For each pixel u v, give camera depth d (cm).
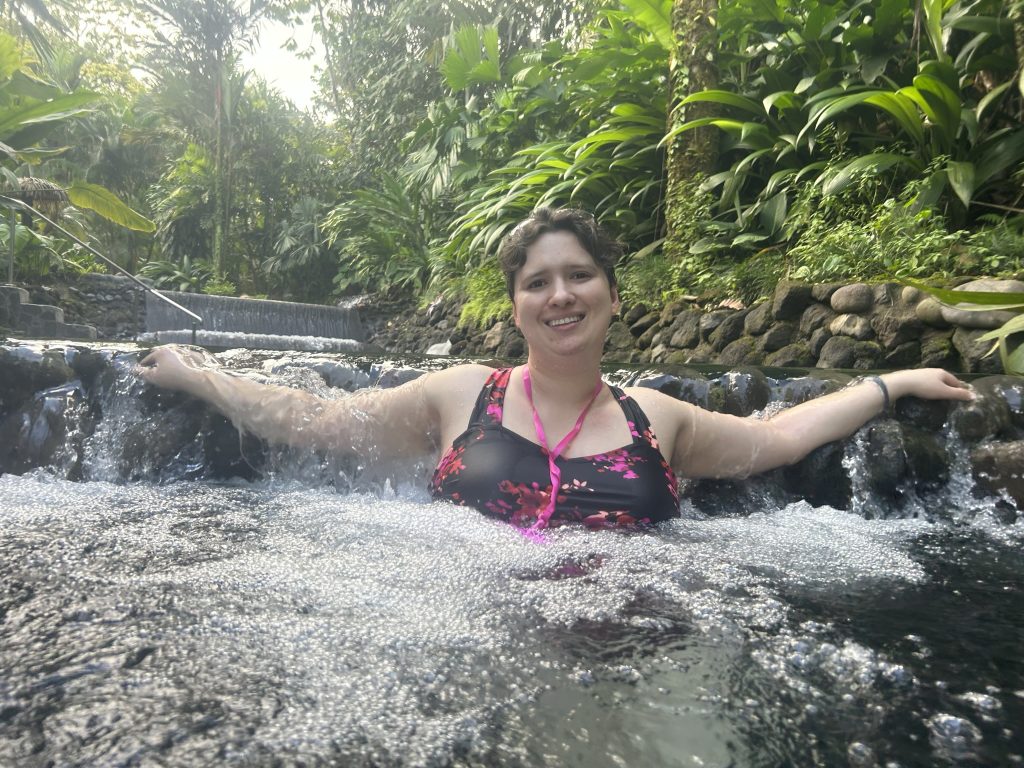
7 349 229
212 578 116
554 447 177
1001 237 431
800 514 196
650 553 142
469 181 1145
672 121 646
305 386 227
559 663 89
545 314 171
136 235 2180
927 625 108
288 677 82
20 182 1000
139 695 76
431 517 163
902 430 209
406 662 87
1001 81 523
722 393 236
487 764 67
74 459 226
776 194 608
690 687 84
